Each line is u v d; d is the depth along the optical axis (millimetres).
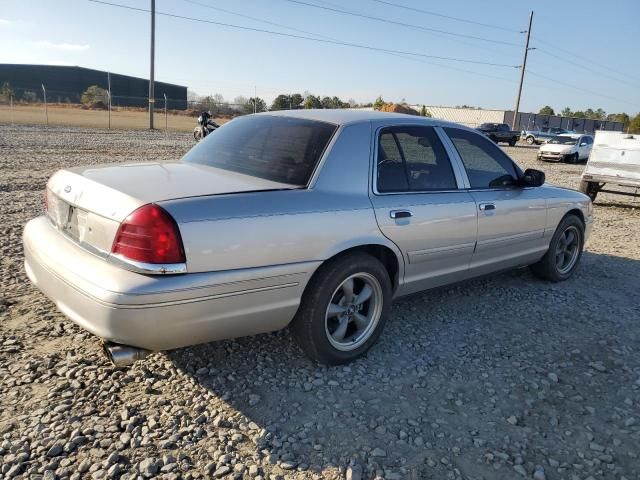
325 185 3279
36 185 9375
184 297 2650
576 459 2711
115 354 2652
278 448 2670
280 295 3033
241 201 2891
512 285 5359
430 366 3586
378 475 2516
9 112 36469
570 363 3721
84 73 73688
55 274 2896
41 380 3131
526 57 47625
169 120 39562
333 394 3170
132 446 2613
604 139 11680
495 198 4391
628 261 6609
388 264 3762
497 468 2613
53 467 2447
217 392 3125
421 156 3932
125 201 2697
